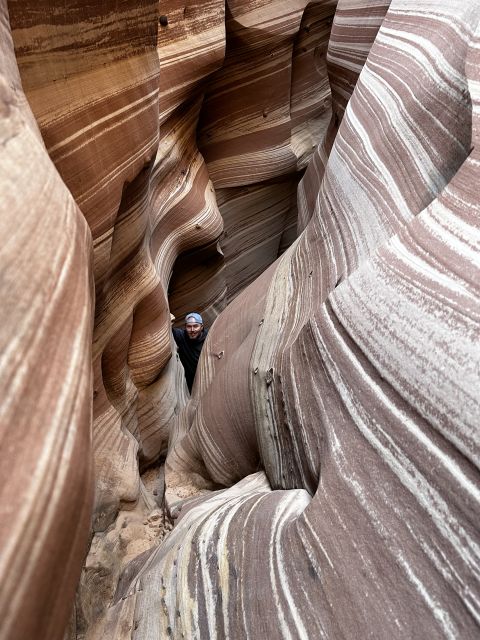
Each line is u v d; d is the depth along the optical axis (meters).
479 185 1.53
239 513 1.82
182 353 5.21
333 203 2.76
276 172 6.19
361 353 1.60
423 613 1.06
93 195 1.89
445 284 1.40
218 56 4.53
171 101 4.22
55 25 1.59
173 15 4.00
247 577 1.50
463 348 1.23
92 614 1.97
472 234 1.44
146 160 2.28
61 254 0.91
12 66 1.14
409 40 2.63
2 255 0.74
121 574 2.38
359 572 1.22
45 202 0.94
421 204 2.04
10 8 1.41
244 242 6.84
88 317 0.92
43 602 0.62
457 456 1.14
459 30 2.18
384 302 1.59
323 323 1.87
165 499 3.00
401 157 2.25
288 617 1.29
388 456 1.33
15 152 0.91
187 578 1.67
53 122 1.64
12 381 0.67
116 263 2.51
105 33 1.84
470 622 0.99
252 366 2.52
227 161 5.97
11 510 0.60
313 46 6.11
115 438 2.84
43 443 0.68
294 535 1.46
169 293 5.88
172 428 3.88
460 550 1.05
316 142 6.78
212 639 1.43
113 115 1.96
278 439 2.13
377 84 2.79
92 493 0.78
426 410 1.26
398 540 1.19
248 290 3.64
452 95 2.04
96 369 2.62
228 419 2.71
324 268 2.51
